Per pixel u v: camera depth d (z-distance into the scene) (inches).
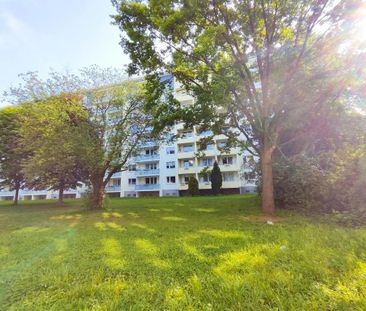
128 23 409.7
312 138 488.1
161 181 1652.3
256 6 367.2
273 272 132.6
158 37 422.9
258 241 213.3
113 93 615.5
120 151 613.0
